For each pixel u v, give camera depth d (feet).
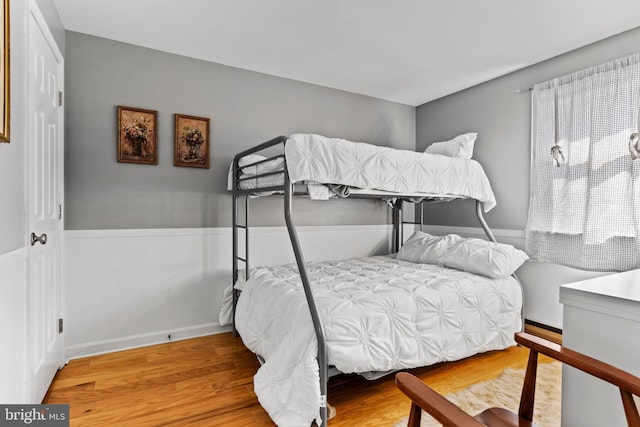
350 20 7.44
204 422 5.56
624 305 2.99
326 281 7.57
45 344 6.27
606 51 8.14
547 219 9.08
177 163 9.05
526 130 9.78
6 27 3.92
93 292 8.16
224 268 9.73
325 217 11.44
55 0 6.69
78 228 7.98
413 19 7.37
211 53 9.05
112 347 8.33
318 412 5.12
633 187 7.41
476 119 11.20
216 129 9.61
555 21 7.40
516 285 8.34
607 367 2.84
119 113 8.34
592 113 8.14
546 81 9.30
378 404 6.10
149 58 8.74
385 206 12.71
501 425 3.30
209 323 9.53
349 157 6.84
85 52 8.04
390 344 6.10
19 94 4.74
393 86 11.35
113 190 8.37
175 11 7.11
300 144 6.29
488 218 10.87
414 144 13.37
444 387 6.61
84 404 6.01
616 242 7.70
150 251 8.79
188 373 7.21
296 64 9.70
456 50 8.82
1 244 4.15
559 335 8.84
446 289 7.29
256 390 5.83
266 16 7.30
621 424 3.06
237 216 9.87
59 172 7.38
